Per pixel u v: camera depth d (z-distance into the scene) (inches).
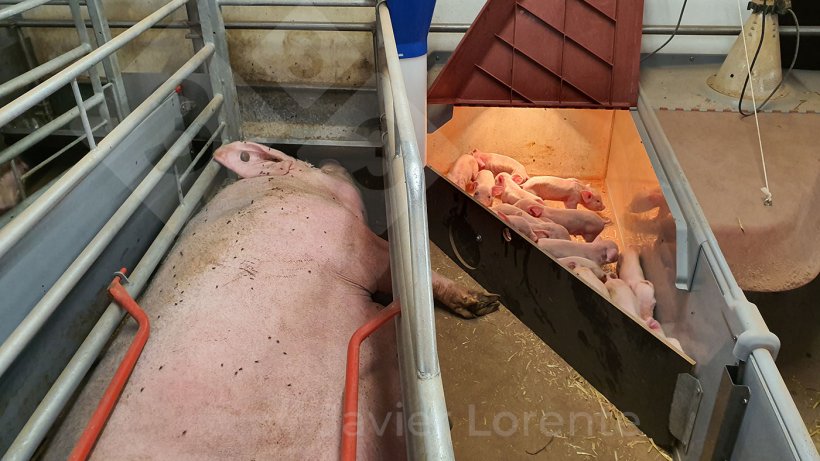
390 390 49.8
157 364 45.3
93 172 54.0
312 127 93.9
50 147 84.7
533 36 89.3
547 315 71.2
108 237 53.9
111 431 41.7
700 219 64.0
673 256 67.3
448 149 104.7
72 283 48.3
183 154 73.4
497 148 112.3
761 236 69.3
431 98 93.0
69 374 46.5
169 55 95.2
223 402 43.1
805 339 79.3
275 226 59.6
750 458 47.1
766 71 91.6
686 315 63.4
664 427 60.0
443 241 87.9
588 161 110.6
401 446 45.4
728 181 75.4
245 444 41.3
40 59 95.2
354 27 84.2
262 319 49.3
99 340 49.7
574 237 96.2
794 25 99.3
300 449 41.7
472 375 69.1
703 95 94.3
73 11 66.7
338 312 54.4
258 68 96.6
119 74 74.0
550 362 70.8
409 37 76.1
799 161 78.5
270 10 92.7
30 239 45.6
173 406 42.8
